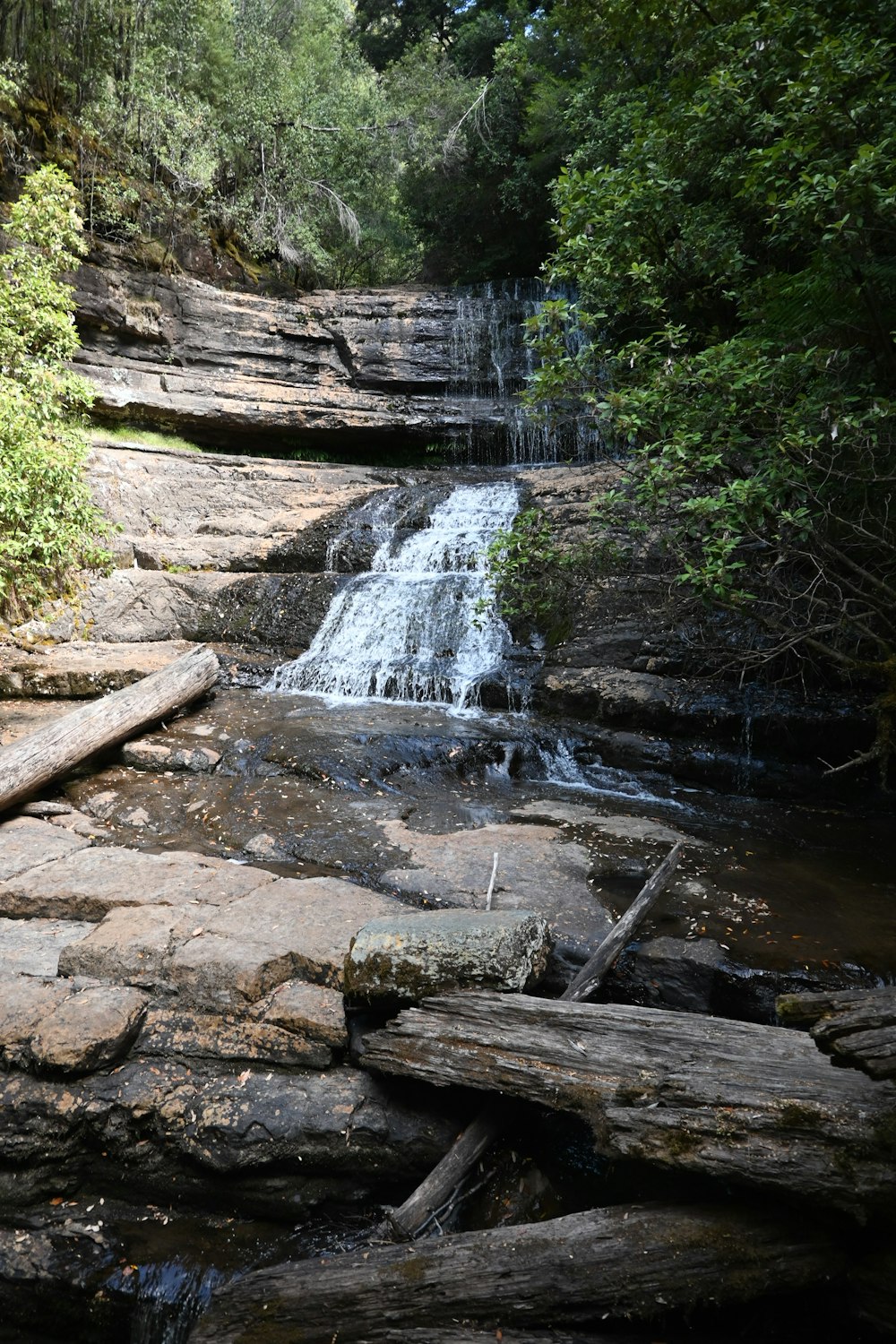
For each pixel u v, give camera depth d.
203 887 3.85
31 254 9.35
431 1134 2.70
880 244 4.72
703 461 4.61
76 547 8.73
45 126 11.55
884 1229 2.08
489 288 16.39
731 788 5.61
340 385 14.59
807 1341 2.10
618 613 7.20
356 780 5.40
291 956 3.16
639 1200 2.42
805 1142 2.08
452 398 14.89
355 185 17.61
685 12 6.74
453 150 17.53
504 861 4.16
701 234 6.07
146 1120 2.71
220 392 12.96
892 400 4.92
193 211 13.91
